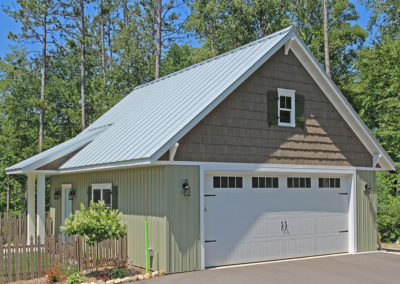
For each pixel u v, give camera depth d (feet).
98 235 39.11
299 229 47.93
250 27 123.65
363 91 102.47
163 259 38.68
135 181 43.29
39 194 59.11
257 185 45.27
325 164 49.80
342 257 48.14
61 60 141.28
